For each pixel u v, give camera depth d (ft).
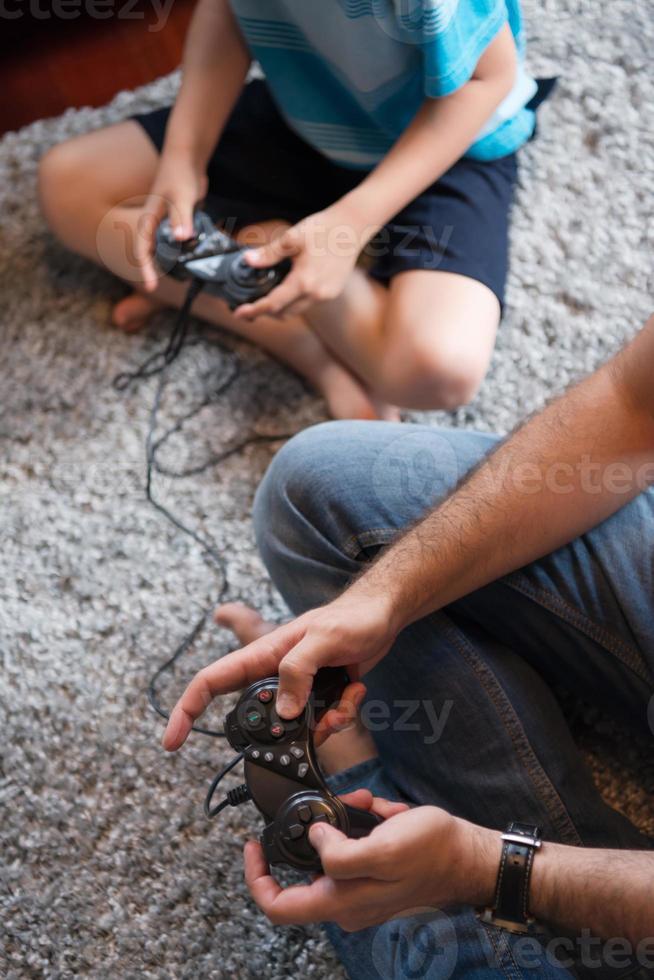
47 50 4.86
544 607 2.63
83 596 3.57
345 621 2.30
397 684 2.68
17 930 3.00
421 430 2.88
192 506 3.72
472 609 2.70
